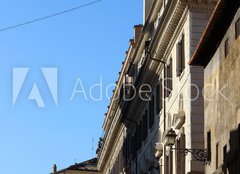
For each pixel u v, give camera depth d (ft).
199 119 132.77
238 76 101.45
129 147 222.69
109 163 294.46
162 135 161.17
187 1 135.64
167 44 153.89
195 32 136.05
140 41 188.14
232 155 102.42
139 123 201.57
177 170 139.64
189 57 135.54
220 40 112.06
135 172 206.18
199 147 131.34
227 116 106.73
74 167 372.58
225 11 105.40
